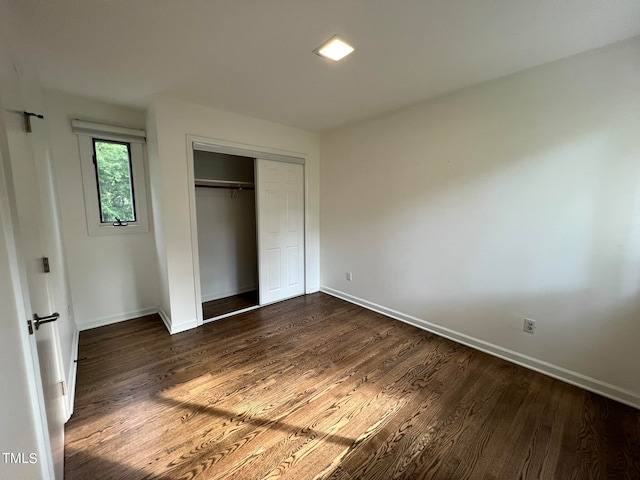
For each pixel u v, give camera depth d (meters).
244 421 1.69
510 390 1.98
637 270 1.76
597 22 1.53
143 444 1.52
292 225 3.85
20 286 0.90
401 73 2.14
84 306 2.91
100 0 1.35
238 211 4.12
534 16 1.49
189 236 2.89
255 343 2.66
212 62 1.98
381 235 3.29
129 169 3.07
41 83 2.27
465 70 2.10
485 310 2.48
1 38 1.16
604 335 1.90
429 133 2.71
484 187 2.38
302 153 3.77
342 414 1.75
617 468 1.39
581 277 1.97
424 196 2.82
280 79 2.25
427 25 1.57
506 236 2.29
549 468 1.40
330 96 2.60
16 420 0.81
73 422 1.66
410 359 2.39
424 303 2.94
